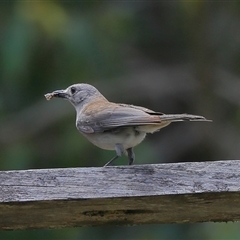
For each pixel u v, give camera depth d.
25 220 7.73
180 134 16.81
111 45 15.70
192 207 7.59
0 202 7.10
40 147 14.77
